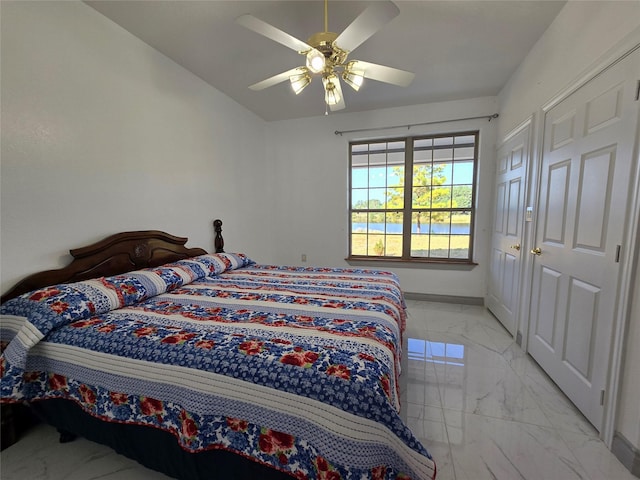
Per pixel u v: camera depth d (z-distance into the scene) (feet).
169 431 3.71
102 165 6.32
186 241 8.46
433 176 11.94
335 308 5.22
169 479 4.24
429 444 4.76
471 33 6.85
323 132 12.69
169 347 3.79
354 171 12.94
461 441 4.81
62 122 5.55
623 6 4.41
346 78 5.94
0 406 4.77
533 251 7.24
